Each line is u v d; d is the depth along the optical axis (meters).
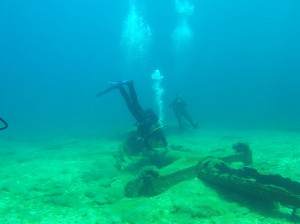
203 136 13.30
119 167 7.77
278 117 19.86
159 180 5.44
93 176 7.18
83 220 4.62
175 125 15.44
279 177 4.56
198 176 5.74
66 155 10.48
